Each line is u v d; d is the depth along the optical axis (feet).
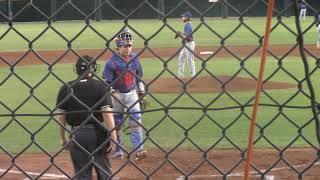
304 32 23.22
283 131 79.15
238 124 86.07
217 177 57.67
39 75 144.46
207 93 109.19
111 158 64.28
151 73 142.92
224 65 156.35
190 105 98.99
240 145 71.61
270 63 136.56
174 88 117.91
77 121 41.32
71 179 28.04
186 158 65.41
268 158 63.82
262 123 82.94
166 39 238.48
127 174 59.47
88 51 183.52
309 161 62.13
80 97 40.06
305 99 96.17
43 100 109.91
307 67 21.59
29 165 64.23
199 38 248.32
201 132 81.00
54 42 244.42
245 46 169.48
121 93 59.57
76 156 41.81
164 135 79.05
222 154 66.90
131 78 59.06
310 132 79.05
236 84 115.24
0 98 112.37
